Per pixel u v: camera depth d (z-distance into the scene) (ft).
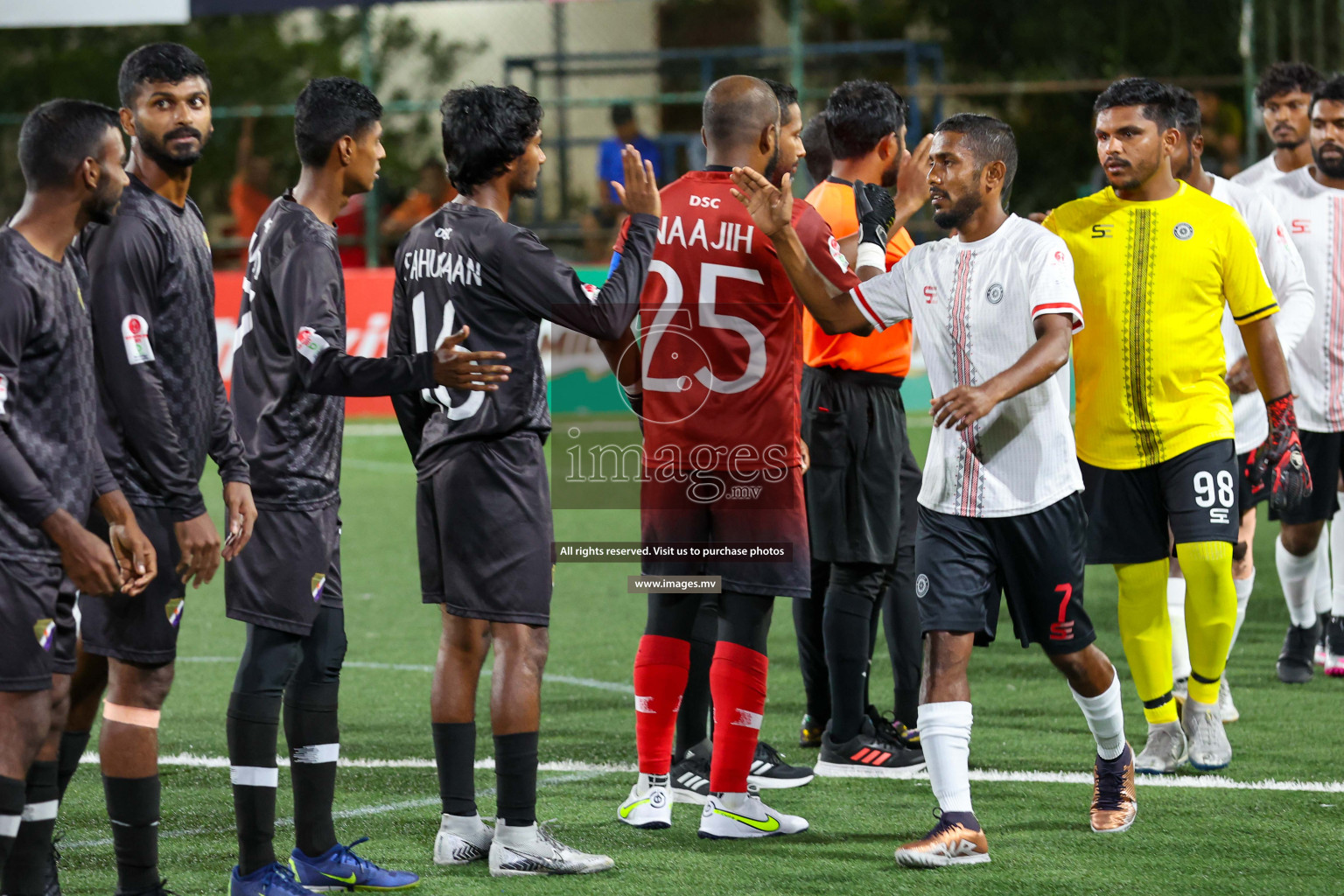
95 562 28.60
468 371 34.22
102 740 33.12
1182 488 45.06
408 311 38.06
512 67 176.45
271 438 35.37
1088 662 39.24
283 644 35.22
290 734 36.27
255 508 34.76
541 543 37.09
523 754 37.11
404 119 192.24
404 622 74.08
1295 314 50.11
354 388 34.24
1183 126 50.24
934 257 39.22
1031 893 35.19
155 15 145.07
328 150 36.29
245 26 204.44
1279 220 50.72
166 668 33.50
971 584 38.37
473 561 36.76
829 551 46.93
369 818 42.68
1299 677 59.36
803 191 150.20
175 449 32.71
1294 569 58.85
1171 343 44.80
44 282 28.94
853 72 195.31
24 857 30.76
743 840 40.34
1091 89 153.69
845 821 42.32
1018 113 191.01
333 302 34.94
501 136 37.09
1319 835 39.88
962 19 198.90
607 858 37.55
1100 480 45.88
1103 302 45.21
